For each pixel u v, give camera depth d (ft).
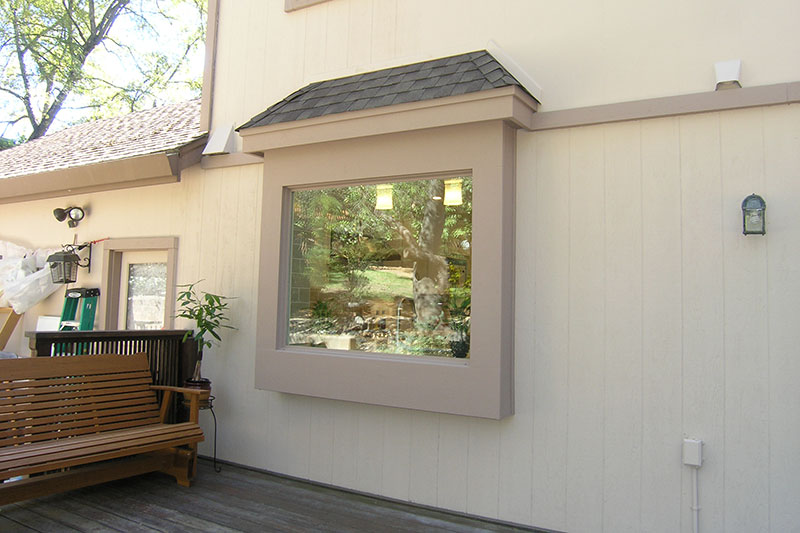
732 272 11.49
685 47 12.17
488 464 13.43
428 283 14.11
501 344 12.67
